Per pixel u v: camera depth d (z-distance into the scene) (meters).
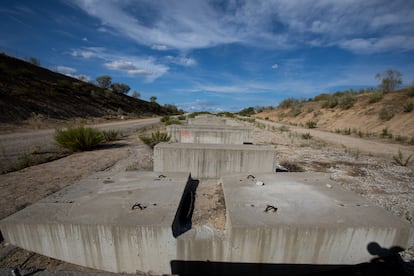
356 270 1.92
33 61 34.50
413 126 12.41
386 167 6.17
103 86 47.09
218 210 2.52
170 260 1.92
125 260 1.91
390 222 1.94
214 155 4.30
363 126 16.34
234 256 1.90
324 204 2.28
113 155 6.79
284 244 1.85
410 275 2.02
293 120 29.06
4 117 13.43
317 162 6.60
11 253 2.10
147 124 19.52
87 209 2.11
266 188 2.71
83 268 1.94
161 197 2.40
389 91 20.23
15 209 3.08
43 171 4.99
